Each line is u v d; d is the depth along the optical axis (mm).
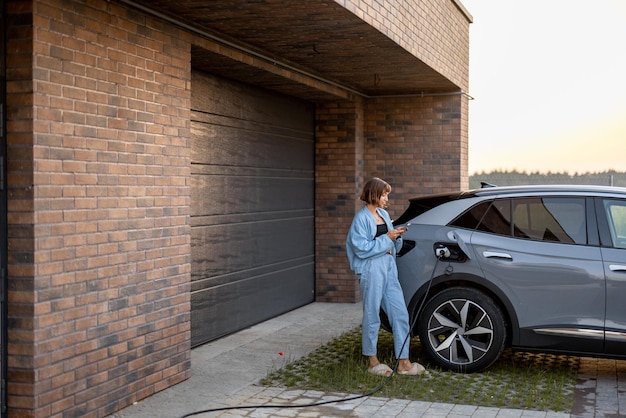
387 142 12461
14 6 4914
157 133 6402
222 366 7531
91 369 5551
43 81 4992
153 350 6375
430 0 9797
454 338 7086
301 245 11633
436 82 11273
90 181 5500
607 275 6770
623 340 6711
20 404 4980
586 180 16094
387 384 6676
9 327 4977
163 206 6492
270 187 10430
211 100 8742
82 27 5402
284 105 10914
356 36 7844
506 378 6949
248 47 8258
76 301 5359
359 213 7117
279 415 5836
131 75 6023
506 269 6973
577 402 6184
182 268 6816
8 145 4953
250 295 9828
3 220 4949
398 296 7125
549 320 6883
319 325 9977
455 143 12219
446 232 7246
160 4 6371
